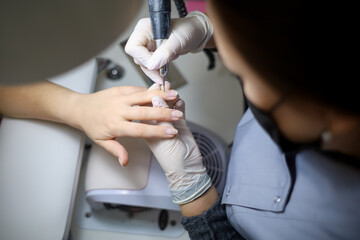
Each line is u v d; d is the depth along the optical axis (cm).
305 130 41
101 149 90
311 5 27
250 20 29
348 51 28
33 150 85
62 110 88
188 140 87
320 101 33
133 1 29
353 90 31
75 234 100
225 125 111
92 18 28
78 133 89
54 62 29
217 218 79
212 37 92
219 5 30
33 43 27
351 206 57
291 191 64
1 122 88
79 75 100
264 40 30
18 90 87
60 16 26
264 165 71
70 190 83
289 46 29
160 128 79
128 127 80
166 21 65
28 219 78
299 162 64
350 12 26
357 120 35
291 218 64
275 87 34
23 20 26
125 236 100
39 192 81
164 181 87
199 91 114
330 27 27
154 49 88
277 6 27
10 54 27
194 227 79
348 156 50
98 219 102
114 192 86
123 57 117
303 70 30
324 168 60
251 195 71
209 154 98
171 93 85
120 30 29
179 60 117
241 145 80
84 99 90
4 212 77
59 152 86
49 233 79
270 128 46
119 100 86
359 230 56
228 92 114
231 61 37
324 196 60
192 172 82
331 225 59
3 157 82
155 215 102
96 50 29
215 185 96
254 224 70
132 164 87
